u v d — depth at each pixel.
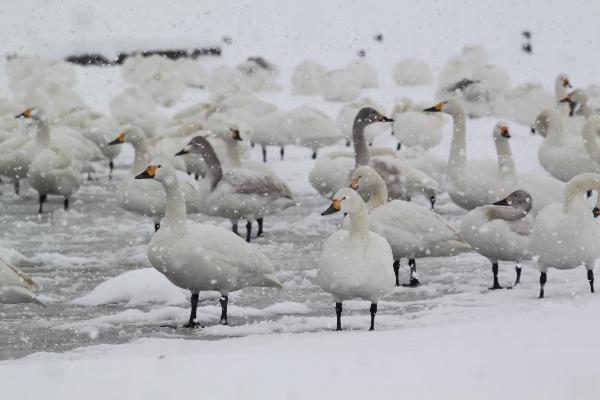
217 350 9.52
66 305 13.00
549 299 12.38
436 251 13.59
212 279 11.50
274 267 15.41
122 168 27.05
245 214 17.23
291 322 11.74
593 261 12.34
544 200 16.91
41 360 9.50
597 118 20.22
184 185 17.56
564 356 7.60
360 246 10.89
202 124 25.66
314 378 7.17
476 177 17.77
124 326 11.70
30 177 19.84
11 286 9.82
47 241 17.50
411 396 6.70
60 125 27.03
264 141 26.03
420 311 12.24
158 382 7.19
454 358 7.66
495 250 13.18
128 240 17.62
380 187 15.12
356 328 11.32
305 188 23.05
